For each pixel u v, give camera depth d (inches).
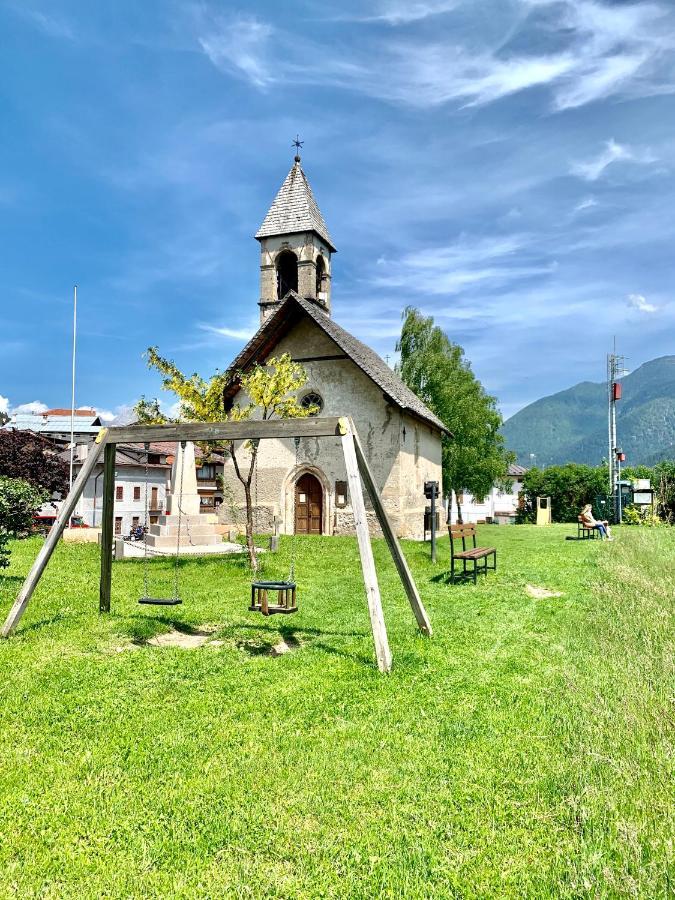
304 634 350.6
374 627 284.7
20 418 2659.9
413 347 1617.9
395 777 183.0
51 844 153.3
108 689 253.1
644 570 542.9
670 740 195.2
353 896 135.1
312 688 255.4
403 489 948.6
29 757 195.2
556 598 440.1
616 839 149.4
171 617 384.5
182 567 594.9
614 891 132.0
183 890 137.6
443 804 169.0
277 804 170.4
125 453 2130.9
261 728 216.8
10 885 138.8
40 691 248.7
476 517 2805.1
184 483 799.1
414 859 145.9
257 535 908.6
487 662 289.4
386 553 712.4
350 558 677.3
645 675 255.9
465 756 194.4
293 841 154.3
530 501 2464.3
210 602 442.0
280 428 334.3
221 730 215.6
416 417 1015.6
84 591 449.1
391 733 211.9
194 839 155.4
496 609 406.0
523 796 171.6
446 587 495.5
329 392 976.3
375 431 950.4
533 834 154.9
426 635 341.1
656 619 340.8
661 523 1306.6
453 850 149.6
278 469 995.9
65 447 1731.1
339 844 152.6
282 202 1123.9
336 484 960.9
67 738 208.4
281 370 639.1
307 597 462.0
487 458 1553.9
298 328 1000.2
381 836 155.4
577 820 159.3
